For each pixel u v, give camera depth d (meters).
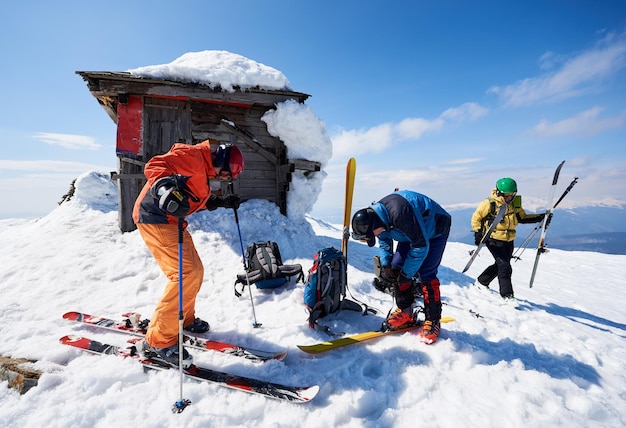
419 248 2.55
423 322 3.13
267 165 6.23
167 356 2.27
